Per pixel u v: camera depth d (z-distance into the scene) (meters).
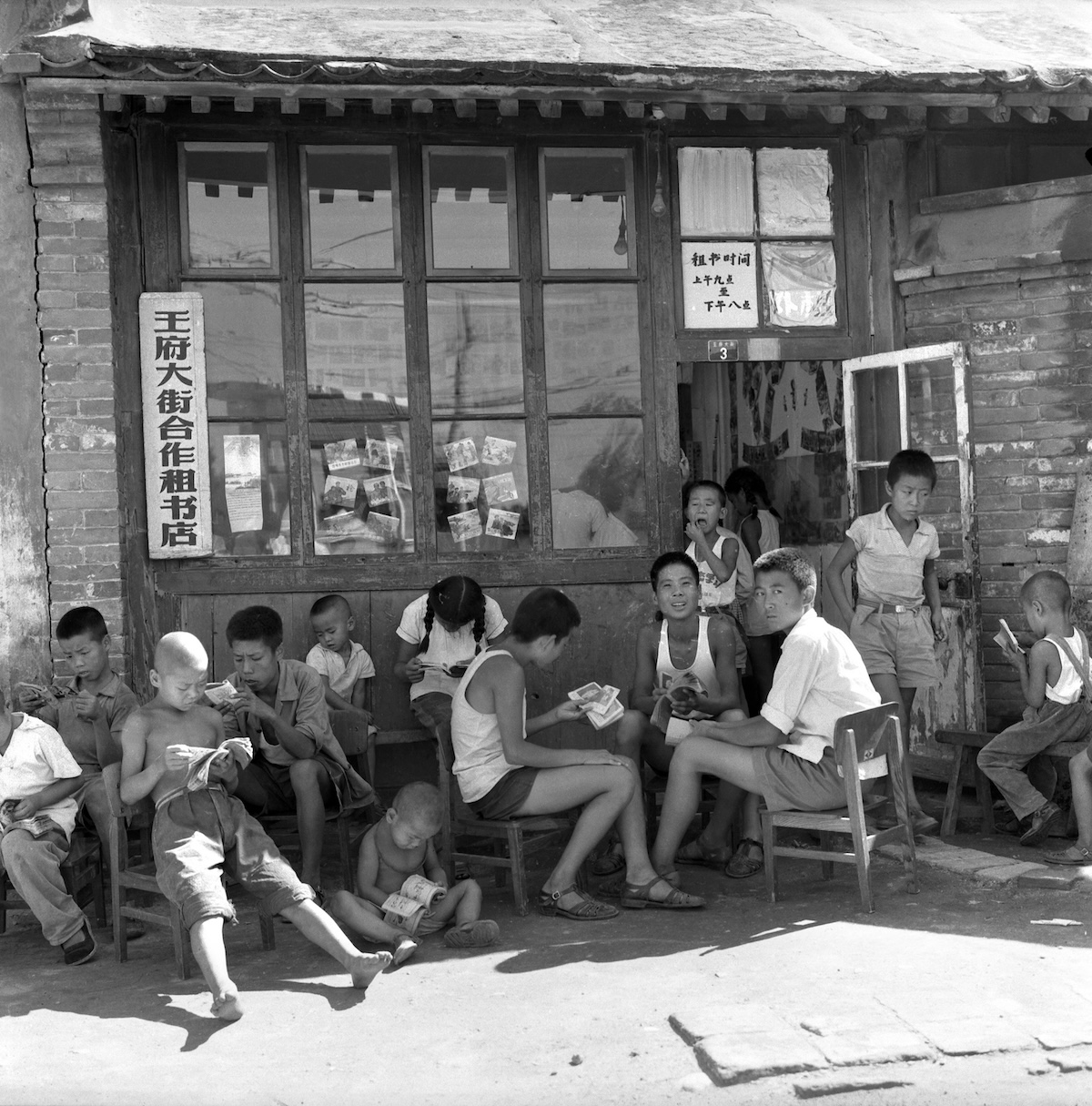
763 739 5.28
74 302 6.44
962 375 7.00
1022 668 6.10
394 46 6.24
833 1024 3.85
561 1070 3.70
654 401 7.23
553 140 7.10
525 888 5.47
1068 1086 3.50
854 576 7.84
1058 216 7.00
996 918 4.98
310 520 6.92
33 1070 3.80
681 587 6.02
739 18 7.42
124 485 6.63
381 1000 4.32
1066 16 7.87
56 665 6.41
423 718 6.64
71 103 6.27
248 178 6.86
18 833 4.92
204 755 4.63
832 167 7.45
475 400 7.09
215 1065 3.81
